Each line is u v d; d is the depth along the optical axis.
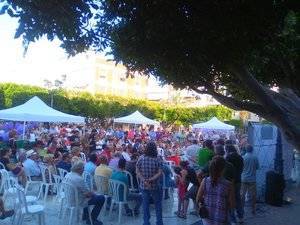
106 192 9.05
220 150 8.57
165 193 11.67
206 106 46.16
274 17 3.85
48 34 3.95
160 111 45.12
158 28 3.78
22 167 9.98
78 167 8.11
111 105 39.31
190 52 4.11
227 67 4.52
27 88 34.22
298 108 5.18
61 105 35.22
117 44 4.39
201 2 3.56
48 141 18.39
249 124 12.81
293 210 11.09
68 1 3.83
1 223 7.84
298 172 15.89
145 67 4.76
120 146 15.33
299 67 5.17
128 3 3.74
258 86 4.84
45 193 10.45
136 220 9.05
